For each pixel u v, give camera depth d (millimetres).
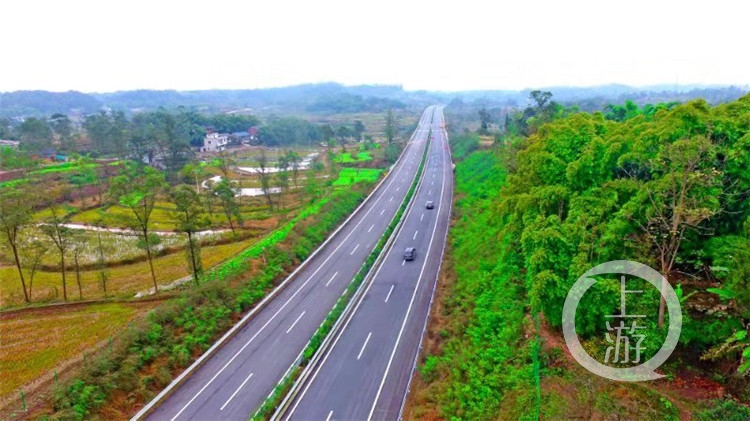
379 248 42938
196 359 27016
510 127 81500
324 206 55438
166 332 28047
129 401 23188
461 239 42281
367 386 24047
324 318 31641
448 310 30406
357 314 31641
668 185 19000
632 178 23078
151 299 34188
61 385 22703
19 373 24844
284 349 28141
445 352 25312
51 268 42312
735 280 16344
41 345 27781
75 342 28094
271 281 36781
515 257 29812
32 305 33188
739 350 16844
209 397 23875
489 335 24422
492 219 35719
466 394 20766
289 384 24156
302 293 35656
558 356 20094
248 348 28375
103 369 23875
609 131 28844
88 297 35406
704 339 18062
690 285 20797
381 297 34031
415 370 25156
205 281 34938
